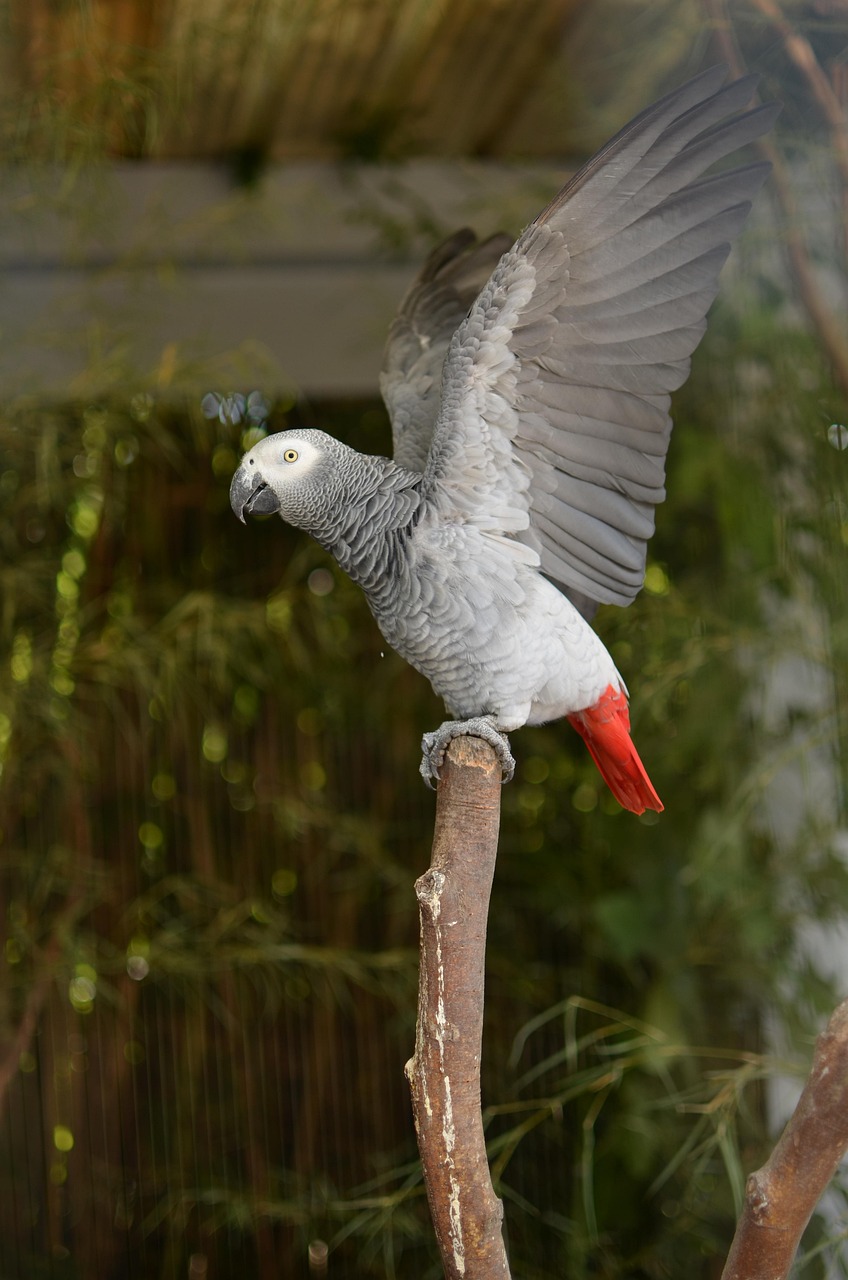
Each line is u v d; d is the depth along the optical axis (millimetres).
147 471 4891
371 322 5336
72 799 4684
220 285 5289
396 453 3043
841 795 4223
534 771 5086
